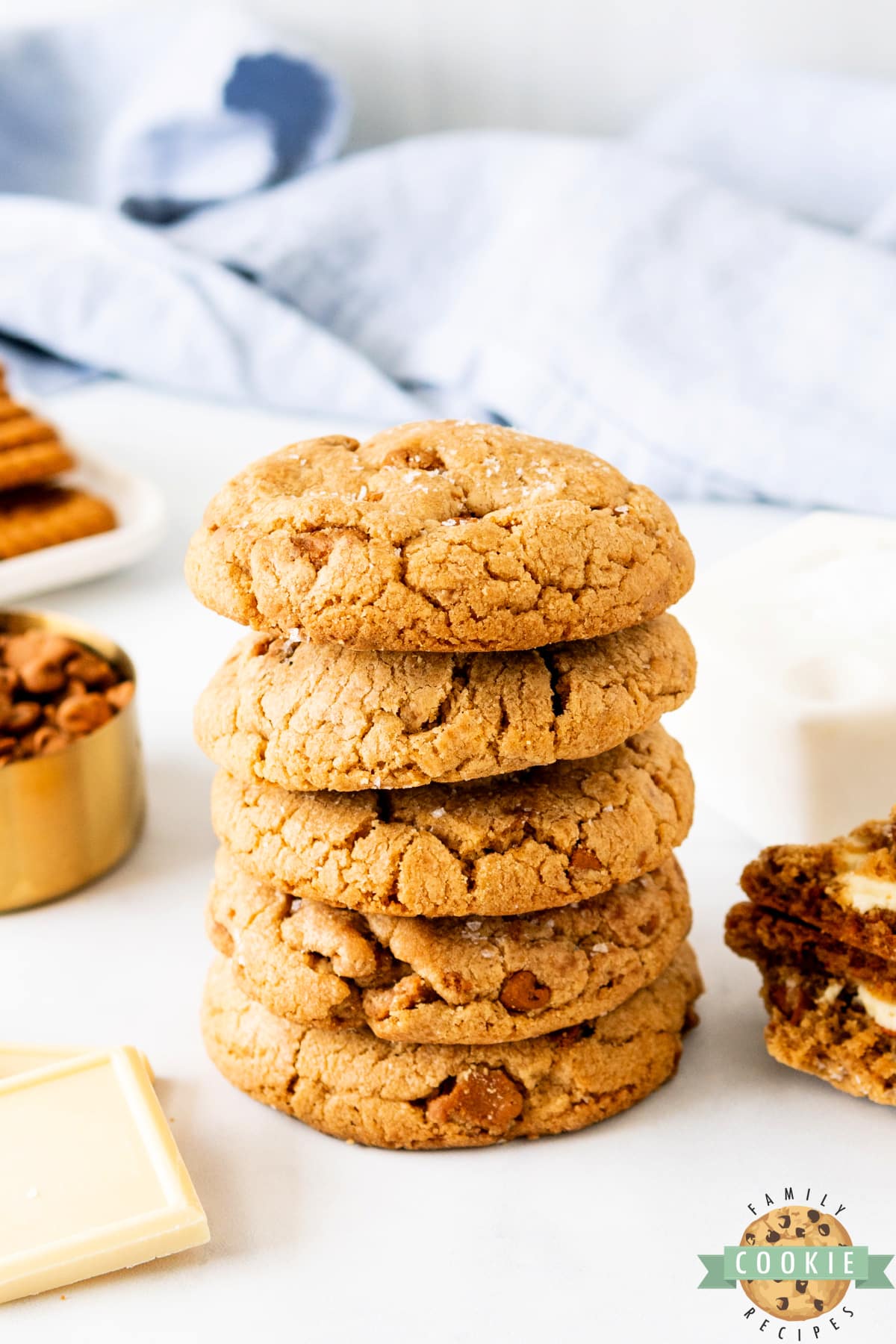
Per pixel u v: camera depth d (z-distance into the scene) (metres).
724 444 0.64
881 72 0.85
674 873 0.42
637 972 0.40
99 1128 0.39
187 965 0.45
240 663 0.40
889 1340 0.36
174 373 0.77
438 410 0.73
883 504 0.61
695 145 0.80
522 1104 0.39
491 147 0.80
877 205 0.76
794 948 0.40
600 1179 0.39
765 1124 0.40
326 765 0.37
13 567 0.60
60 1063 0.41
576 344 0.69
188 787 0.52
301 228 0.79
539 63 0.92
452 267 0.78
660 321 0.69
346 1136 0.40
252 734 0.38
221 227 0.81
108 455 0.74
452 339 0.75
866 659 0.46
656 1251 0.37
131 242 0.79
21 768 0.46
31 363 0.83
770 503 0.65
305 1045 0.40
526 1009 0.39
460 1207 0.38
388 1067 0.39
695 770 0.48
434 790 0.39
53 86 0.90
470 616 0.36
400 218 0.79
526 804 0.39
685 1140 0.39
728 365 0.67
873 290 0.67
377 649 0.37
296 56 0.82
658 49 0.89
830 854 0.40
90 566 0.61
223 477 0.71
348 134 0.97
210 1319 0.36
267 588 0.37
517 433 0.40
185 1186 0.38
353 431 0.74
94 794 0.47
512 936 0.39
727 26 0.87
